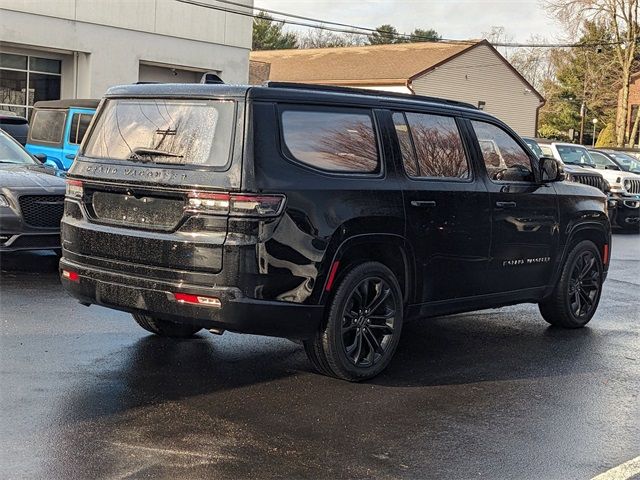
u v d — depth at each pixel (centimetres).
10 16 2397
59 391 546
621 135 4847
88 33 2589
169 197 542
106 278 566
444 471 450
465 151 689
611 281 1179
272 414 527
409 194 621
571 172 1862
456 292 677
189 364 628
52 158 1509
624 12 4684
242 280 522
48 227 940
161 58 2802
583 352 741
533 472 454
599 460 478
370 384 605
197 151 543
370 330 606
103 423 493
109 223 573
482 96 4503
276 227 530
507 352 730
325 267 556
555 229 774
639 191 2014
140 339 690
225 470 433
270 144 540
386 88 4081
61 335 687
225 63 3017
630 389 629
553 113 6594
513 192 722
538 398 595
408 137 642
